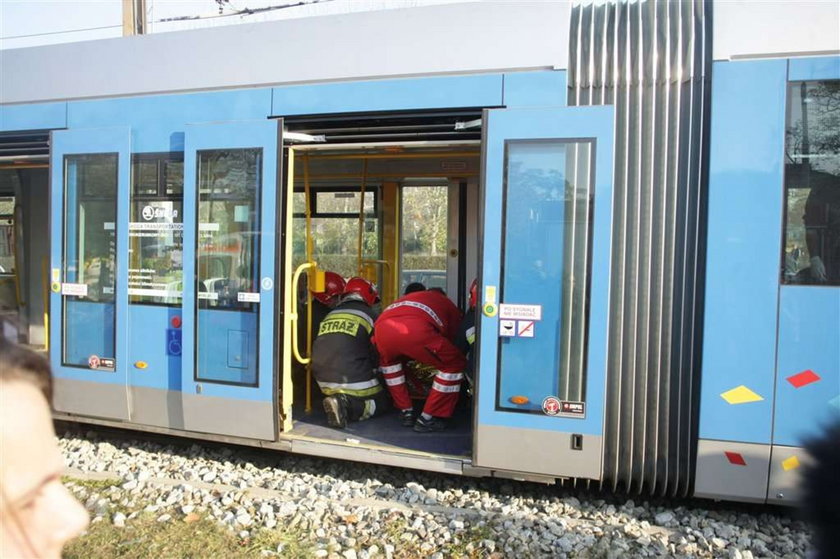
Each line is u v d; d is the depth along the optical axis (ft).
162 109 16.62
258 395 15.55
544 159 13.55
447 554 12.02
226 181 15.78
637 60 13.46
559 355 13.53
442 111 14.42
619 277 13.46
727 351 12.80
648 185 13.33
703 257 13.04
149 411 16.83
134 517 13.50
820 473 4.95
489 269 13.87
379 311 19.54
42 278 27.68
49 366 3.47
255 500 14.39
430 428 16.47
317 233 22.90
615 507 14.23
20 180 27.66
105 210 17.06
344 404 16.70
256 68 15.83
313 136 15.57
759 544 12.30
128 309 16.92
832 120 12.41
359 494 14.90
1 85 18.37
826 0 12.55
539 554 11.97
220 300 15.88
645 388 13.34
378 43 14.90
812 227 12.48
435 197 22.22
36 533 3.22
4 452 3.10
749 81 12.71
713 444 12.91
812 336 12.44
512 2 14.14
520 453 13.78
